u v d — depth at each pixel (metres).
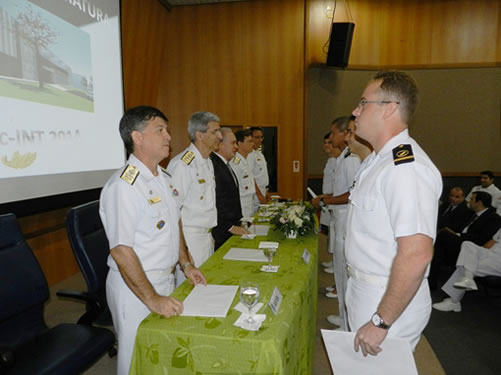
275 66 5.47
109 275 1.56
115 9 3.75
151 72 5.09
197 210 2.18
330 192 3.96
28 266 1.72
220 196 2.59
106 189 1.44
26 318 1.72
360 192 1.24
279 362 1.12
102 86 3.50
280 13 5.39
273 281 1.60
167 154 1.54
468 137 5.89
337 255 2.53
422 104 5.89
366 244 1.23
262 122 5.56
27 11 2.54
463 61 5.71
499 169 5.89
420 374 2.16
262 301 1.40
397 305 1.03
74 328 1.74
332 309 3.01
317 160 5.88
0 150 2.31
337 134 2.70
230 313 1.30
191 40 5.53
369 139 1.27
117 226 1.35
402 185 1.06
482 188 5.14
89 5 3.30
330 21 5.52
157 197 1.50
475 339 2.57
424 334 2.64
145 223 1.46
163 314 1.27
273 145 5.61
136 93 4.68
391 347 1.08
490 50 5.66
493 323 2.81
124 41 4.26
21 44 2.48
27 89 2.53
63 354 1.53
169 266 1.57
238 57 5.49
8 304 1.60
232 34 5.47
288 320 1.27
